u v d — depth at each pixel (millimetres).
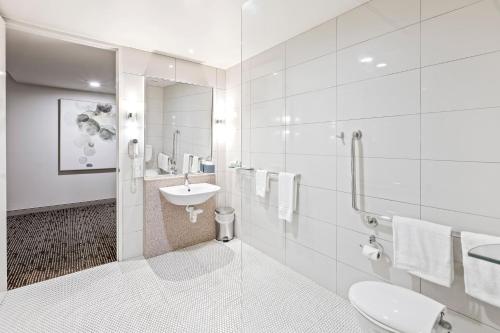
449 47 1301
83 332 1544
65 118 4406
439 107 1346
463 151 1271
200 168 2979
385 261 1602
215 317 1691
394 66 1518
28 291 1951
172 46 2418
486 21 1186
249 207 2650
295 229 2184
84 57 2867
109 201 5027
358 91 1702
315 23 1917
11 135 3998
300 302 1842
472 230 1253
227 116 3100
